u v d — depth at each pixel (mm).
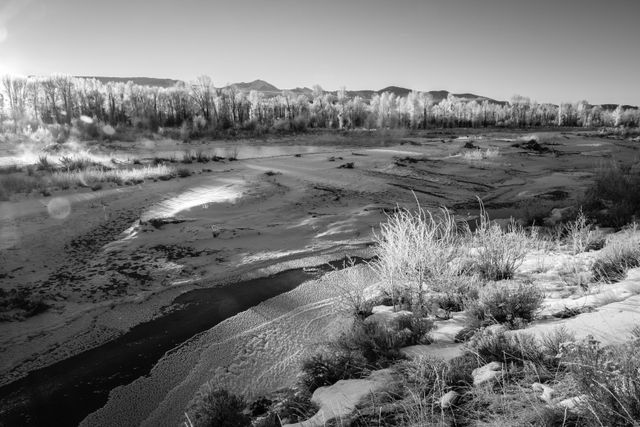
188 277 8742
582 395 2465
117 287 8195
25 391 5184
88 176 17234
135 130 50531
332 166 21188
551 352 3275
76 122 47156
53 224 11609
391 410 3041
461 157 25938
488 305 4785
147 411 4672
